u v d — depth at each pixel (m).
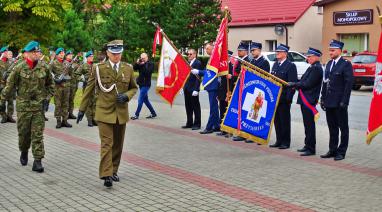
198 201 6.64
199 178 7.86
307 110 9.65
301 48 34.47
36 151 8.20
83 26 38.41
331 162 9.06
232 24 36.69
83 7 43.47
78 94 22.17
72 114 14.48
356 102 19.39
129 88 7.59
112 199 6.73
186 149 10.18
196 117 12.79
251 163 8.94
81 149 10.16
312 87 9.63
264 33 35.44
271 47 35.59
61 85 12.65
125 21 34.78
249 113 9.94
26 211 6.21
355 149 10.30
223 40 11.03
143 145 10.58
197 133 12.19
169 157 9.41
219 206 6.42
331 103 9.23
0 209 6.29
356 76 23.59
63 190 7.17
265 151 10.05
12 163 8.88
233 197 6.83
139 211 6.22
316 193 7.04
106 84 7.33
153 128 12.97
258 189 7.23
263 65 10.77
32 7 26.36
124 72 7.45
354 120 14.63
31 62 8.09
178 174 8.12
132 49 34.66
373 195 6.95
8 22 27.81
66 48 35.41
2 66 13.38
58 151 9.95
